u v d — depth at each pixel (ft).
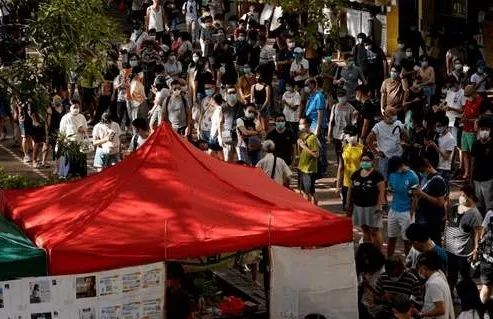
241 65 123.65
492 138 79.15
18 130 109.70
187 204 53.88
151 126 102.22
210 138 95.04
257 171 60.64
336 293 54.70
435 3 132.36
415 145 84.17
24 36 68.39
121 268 50.65
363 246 59.82
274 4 111.96
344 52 122.62
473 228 66.13
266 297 55.98
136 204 53.62
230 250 51.85
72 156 77.77
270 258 53.21
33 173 100.01
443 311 55.98
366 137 89.40
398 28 135.64
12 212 56.13
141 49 127.13
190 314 54.03
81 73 68.85
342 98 93.61
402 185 71.72
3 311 49.39
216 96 94.12
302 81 115.24
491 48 126.00
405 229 71.41
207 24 135.54
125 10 162.91
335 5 107.76
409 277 57.31
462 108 97.30
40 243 51.21
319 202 90.79
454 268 66.59
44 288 49.83
